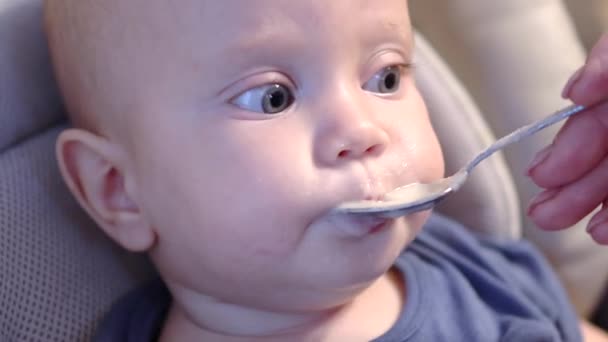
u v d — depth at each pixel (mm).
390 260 581
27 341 665
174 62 559
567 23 933
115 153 621
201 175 562
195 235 585
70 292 696
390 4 578
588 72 528
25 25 712
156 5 557
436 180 578
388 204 527
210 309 667
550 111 873
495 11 867
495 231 858
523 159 881
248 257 566
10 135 716
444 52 919
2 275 663
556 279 839
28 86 716
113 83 593
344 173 537
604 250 917
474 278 774
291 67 547
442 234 819
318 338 651
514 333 695
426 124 604
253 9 535
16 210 688
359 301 678
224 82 550
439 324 680
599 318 1008
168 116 568
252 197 545
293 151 541
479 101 904
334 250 556
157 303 729
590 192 596
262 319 653
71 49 621
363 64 570
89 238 730
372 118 561
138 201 624
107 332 686
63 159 651
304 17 536
